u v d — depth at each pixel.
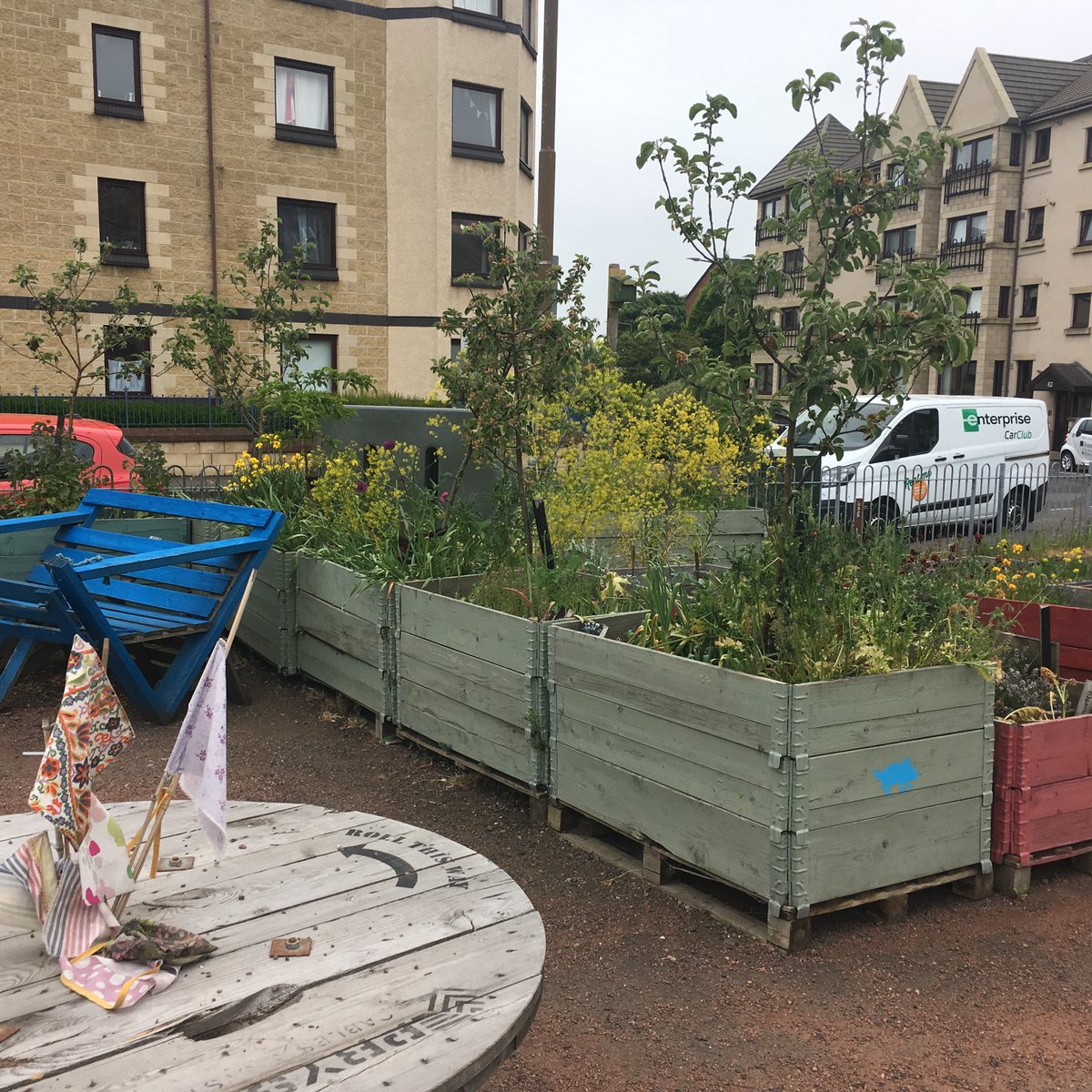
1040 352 37.03
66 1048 1.73
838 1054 2.94
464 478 8.00
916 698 3.62
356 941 2.12
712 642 4.39
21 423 10.35
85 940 1.99
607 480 6.93
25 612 5.70
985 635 4.01
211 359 11.66
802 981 3.31
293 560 6.71
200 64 20.58
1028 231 37.41
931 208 40.22
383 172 22.75
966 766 3.79
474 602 5.24
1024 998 3.25
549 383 5.95
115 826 2.01
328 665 6.32
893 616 4.07
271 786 5.04
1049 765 3.94
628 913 3.78
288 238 22.14
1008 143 37.28
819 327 4.21
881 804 3.58
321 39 21.77
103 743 1.98
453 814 4.69
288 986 1.94
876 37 4.35
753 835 3.52
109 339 15.18
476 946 2.10
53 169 19.31
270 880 2.41
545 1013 3.13
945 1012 3.16
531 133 25.44
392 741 5.68
